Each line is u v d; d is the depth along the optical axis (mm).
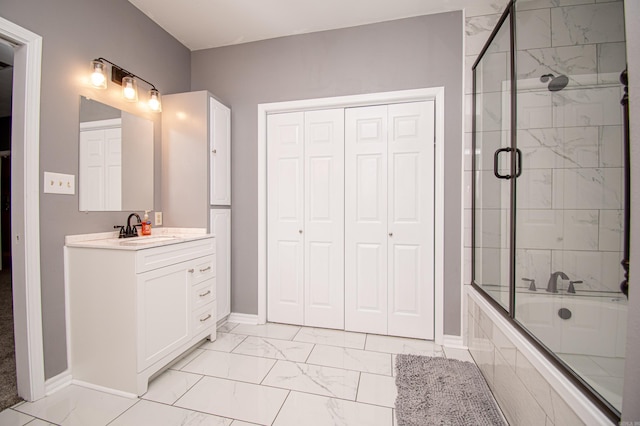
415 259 2271
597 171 1215
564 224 1356
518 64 1546
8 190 4438
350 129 2389
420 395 1562
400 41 2238
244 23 2311
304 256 2504
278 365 1874
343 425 1359
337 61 2361
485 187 1938
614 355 1033
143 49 2207
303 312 2516
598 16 1268
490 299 1747
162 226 2383
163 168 2385
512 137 1556
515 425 1305
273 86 2506
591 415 836
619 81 1162
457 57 2146
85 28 1786
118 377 1579
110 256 1589
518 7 1539
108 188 1944
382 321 2340
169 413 1429
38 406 1468
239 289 2604
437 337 2191
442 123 2162
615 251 1145
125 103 2072
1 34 1379
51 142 1597
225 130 2523
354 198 2387
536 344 1204
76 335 1663
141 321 1573
